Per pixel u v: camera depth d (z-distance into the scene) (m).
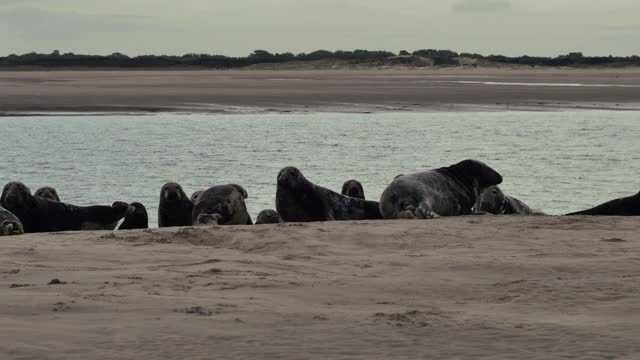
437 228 20.67
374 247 18.62
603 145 56.00
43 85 141.25
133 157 48.28
